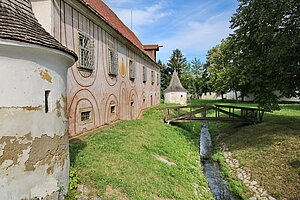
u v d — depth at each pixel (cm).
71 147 602
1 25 279
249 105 2762
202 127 1672
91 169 491
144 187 473
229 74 1040
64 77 373
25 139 284
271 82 908
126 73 1267
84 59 776
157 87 2472
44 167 312
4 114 264
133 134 889
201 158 934
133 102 1437
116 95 1105
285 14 774
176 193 505
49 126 325
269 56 766
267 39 821
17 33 278
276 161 721
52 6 573
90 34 805
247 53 991
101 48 909
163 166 642
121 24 1612
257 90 953
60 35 619
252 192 605
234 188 638
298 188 548
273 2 734
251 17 870
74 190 391
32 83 296
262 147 868
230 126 1447
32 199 292
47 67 323
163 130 1111
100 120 914
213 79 3484
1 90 262
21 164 279
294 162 666
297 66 846
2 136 261
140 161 614
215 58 3531
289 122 1170
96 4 1102
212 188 649
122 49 1188
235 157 881
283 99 2773
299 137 854
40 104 308
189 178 641
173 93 2809
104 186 426
